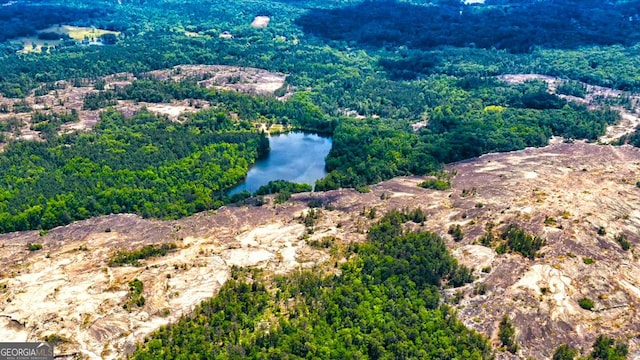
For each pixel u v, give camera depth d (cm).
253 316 10906
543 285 11369
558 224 13412
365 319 10575
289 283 11906
